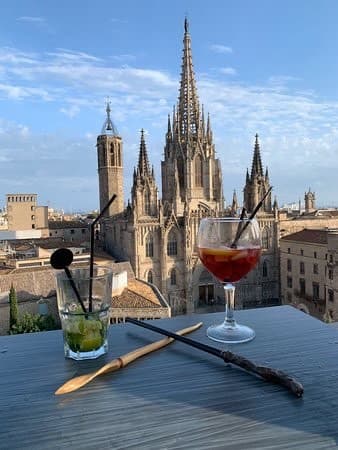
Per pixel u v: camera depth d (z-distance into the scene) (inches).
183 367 17.8
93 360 18.8
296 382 15.3
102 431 13.0
